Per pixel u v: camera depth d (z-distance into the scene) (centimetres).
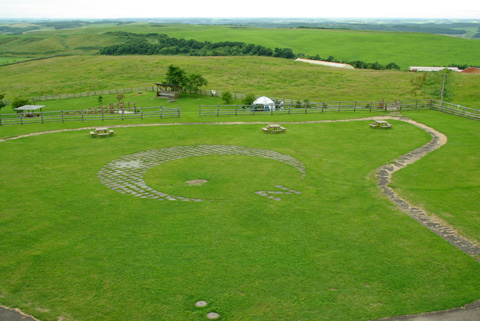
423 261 1206
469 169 2086
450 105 4328
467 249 1282
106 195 1692
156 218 1473
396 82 7712
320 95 7000
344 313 976
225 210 1552
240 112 4334
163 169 2058
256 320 945
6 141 2589
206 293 1037
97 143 2561
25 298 1007
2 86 8062
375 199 1683
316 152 2405
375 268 1166
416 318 966
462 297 1042
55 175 1941
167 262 1175
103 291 1038
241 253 1230
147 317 947
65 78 8806
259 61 10450
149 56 12200
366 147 2530
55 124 3195
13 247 1248
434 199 1688
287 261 1191
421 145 2591
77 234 1341
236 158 2266
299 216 1505
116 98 6800
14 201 1611
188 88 7062
